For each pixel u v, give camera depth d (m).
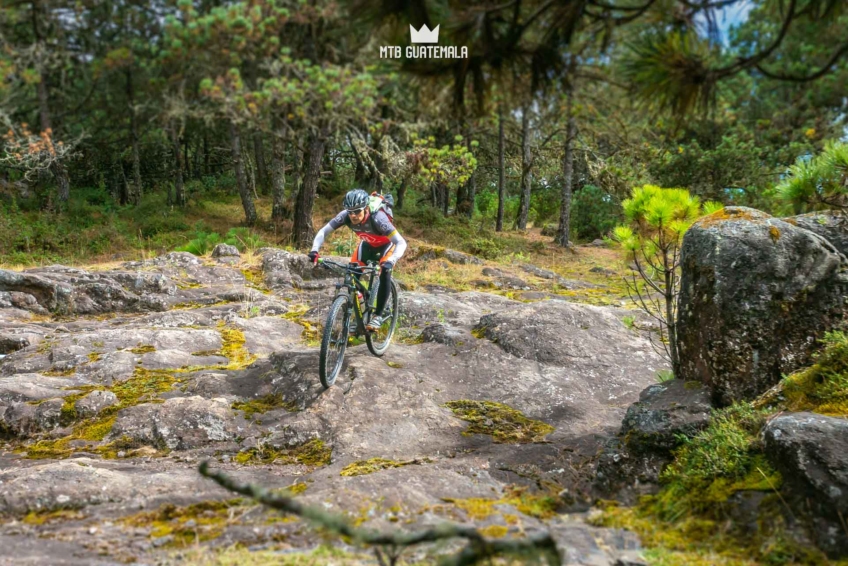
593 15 2.60
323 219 21.61
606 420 4.97
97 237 17.69
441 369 5.93
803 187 4.23
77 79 20.73
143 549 2.91
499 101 2.86
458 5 2.61
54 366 5.91
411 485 3.64
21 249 15.96
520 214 28.19
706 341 4.06
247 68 16.41
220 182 31.31
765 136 15.55
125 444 4.55
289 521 3.21
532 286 12.91
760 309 3.90
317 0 12.03
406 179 20.25
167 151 29.98
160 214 21.66
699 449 3.56
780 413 3.54
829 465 2.98
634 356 6.39
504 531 3.11
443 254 15.09
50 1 18.78
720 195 17.88
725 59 2.55
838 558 2.76
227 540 3.00
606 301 11.04
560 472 3.99
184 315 8.16
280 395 5.30
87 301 8.88
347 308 5.42
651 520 3.30
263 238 18.31
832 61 2.44
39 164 19.89
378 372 5.50
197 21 13.69
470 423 4.86
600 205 26.83
